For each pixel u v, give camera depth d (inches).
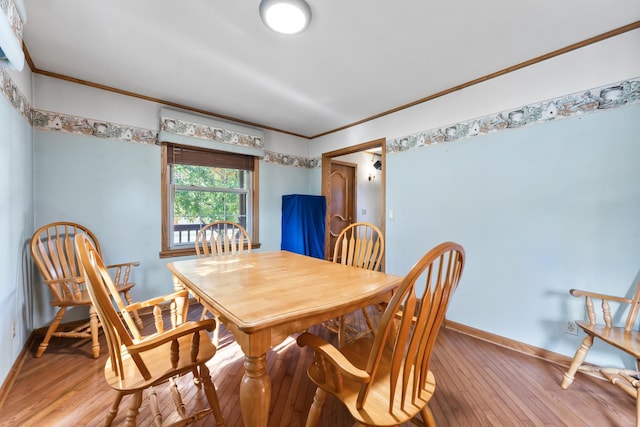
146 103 105.3
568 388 63.6
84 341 82.0
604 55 68.1
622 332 59.1
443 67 83.5
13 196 66.4
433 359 76.4
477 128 90.7
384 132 120.5
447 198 98.3
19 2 48.1
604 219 68.4
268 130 143.6
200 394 60.2
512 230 83.1
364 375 32.3
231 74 88.0
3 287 59.6
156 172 107.3
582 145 71.4
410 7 58.9
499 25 64.9
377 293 49.2
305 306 41.3
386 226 118.3
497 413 55.5
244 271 64.0
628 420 53.7
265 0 57.1
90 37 69.2
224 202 130.5
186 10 59.9
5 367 59.6
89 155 93.5
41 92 85.0
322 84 94.7
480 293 89.9
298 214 133.7
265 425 36.8
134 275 102.3
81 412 54.0
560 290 74.7
